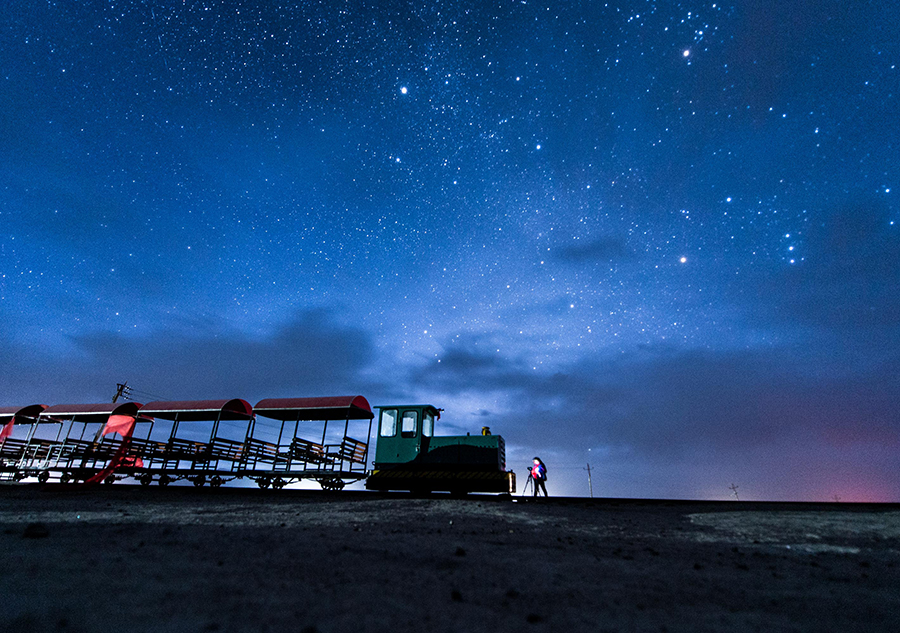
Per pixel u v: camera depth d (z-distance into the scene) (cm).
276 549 438
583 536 613
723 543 602
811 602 336
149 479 1584
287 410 1636
